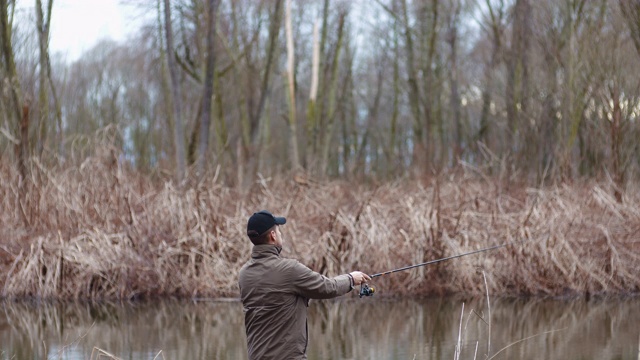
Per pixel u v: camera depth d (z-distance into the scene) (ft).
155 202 40.40
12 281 37.55
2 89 43.47
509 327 30.07
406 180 50.11
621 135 44.70
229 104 66.33
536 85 54.08
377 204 40.32
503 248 37.65
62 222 39.50
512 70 57.98
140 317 33.27
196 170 44.47
